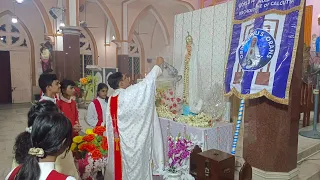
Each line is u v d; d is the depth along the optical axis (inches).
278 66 93.7
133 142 89.0
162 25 446.6
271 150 103.4
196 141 101.0
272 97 94.1
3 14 398.6
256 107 107.3
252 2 105.3
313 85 168.2
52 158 38.4
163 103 134.7
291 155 103.6
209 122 109.9
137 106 88.0
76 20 295.9
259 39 99.5
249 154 111.2
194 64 131.7
